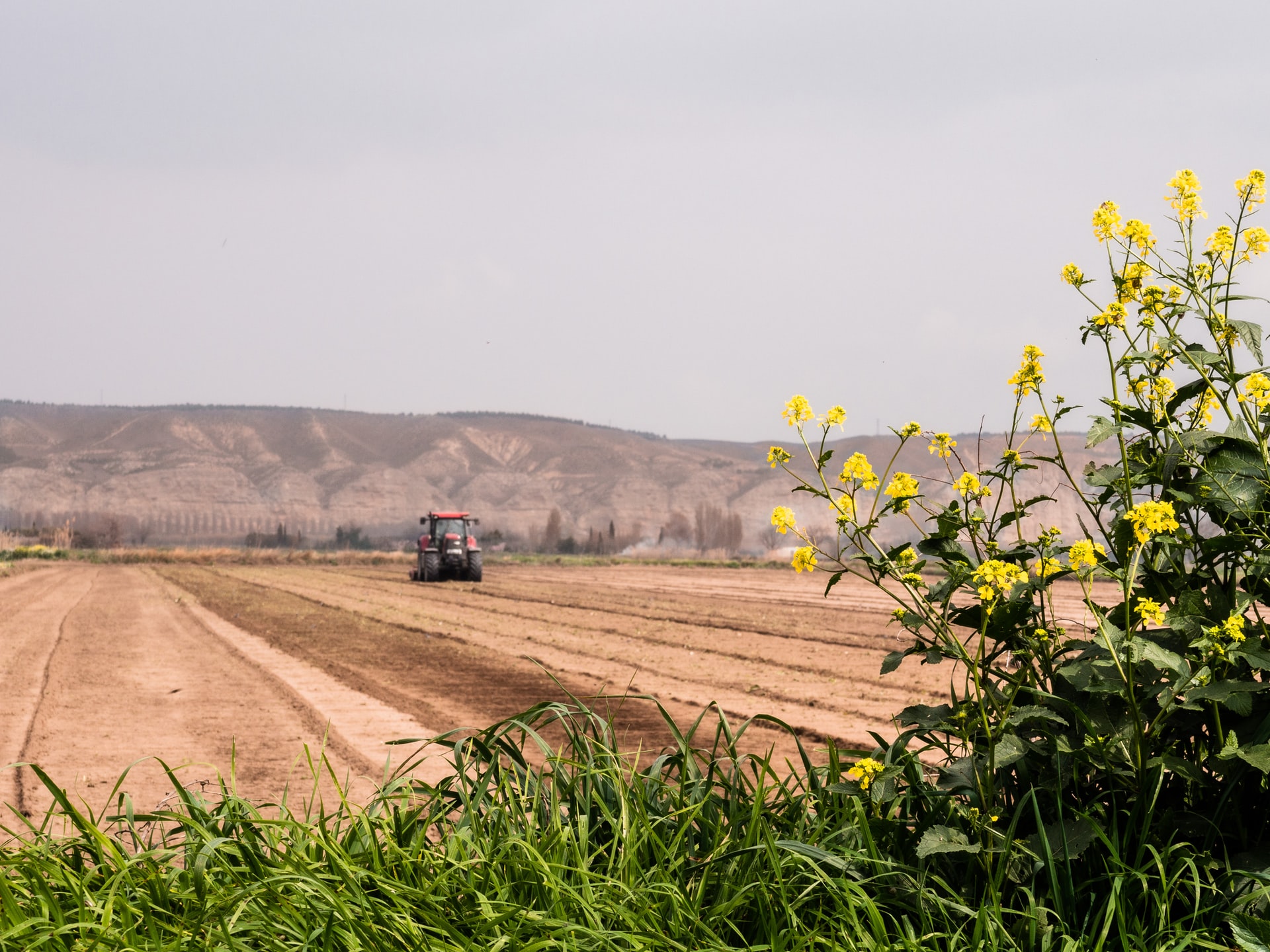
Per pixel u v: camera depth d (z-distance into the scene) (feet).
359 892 10.57
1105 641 11.41
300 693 43.42
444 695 42.70
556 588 139.44
